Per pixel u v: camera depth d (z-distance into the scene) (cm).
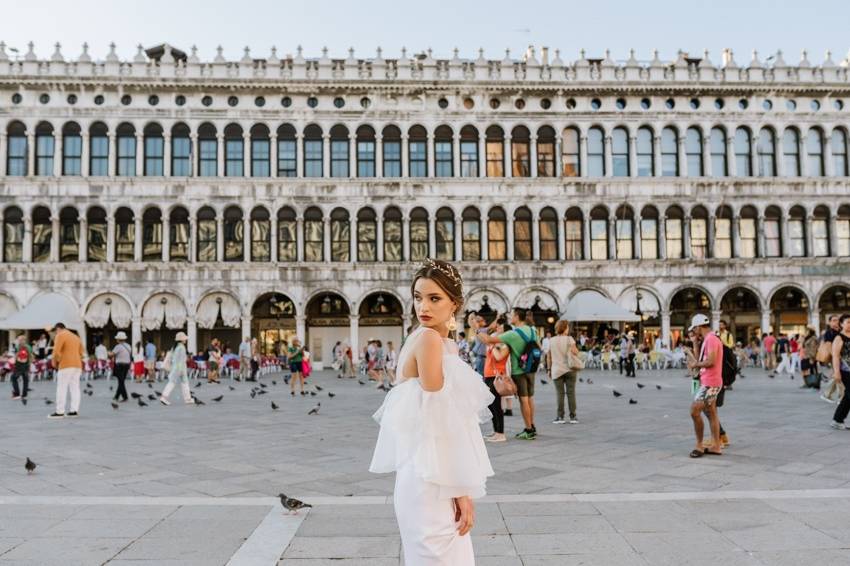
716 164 4691
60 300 4103
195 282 4366
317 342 4669
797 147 4719
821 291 4603
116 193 4362
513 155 4631
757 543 661
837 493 862
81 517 764
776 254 4653
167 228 4388
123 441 1369
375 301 4688
